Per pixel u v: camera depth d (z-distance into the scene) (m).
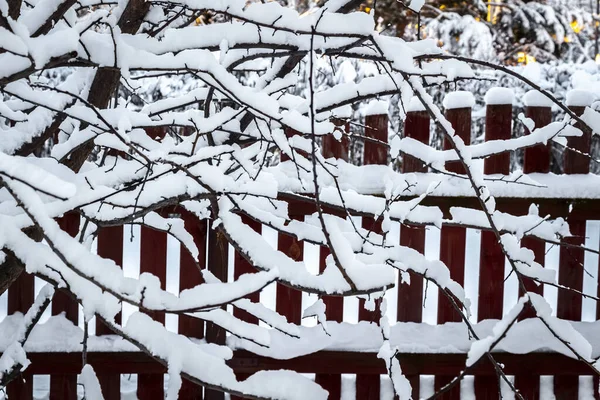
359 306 3.24
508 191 3.14
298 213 3.11
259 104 1.83
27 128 2.12
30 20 1.85
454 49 9.88
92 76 2.25
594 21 12.18
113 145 2.16
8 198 1.94
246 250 1.76
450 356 3.15
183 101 2.47
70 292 1.58
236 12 1.93
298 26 1.92
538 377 3.22
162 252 3.15
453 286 2.55
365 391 3.22
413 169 3.17
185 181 1.86
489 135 3.21
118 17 2.25
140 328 1.63
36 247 1.59
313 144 1.61
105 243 3.08
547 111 3.21
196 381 1.61
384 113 3.14
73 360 3.03
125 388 3.31
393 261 2.35
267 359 3.10
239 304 1.91
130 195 1.86
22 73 1.73
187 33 2.04
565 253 3.26
